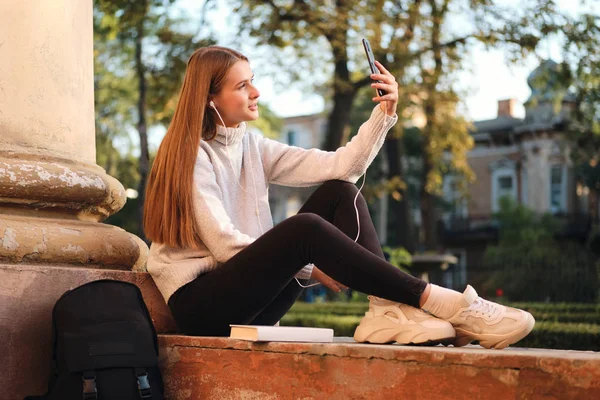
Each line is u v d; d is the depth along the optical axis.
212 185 2.90
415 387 2.21
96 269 2.94
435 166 21.89
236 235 2.80
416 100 17.48
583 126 19.39
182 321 2.83
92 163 3.29
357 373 2.32
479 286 25.00
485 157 38.47
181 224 2.85
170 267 2.87
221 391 2.61
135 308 2.68
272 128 31.14
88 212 3.21
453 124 19.09
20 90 3.02
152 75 15.98
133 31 16.12
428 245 22.19
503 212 32.62
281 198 41.94
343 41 16.47
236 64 3.03
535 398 2.02
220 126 3.04
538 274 21.69
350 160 2.97
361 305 12.97
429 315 2.56
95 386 2.43
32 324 2.73
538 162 36.75
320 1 15.88
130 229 26.61
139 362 2.54
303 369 2.43
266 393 2.50
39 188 2.95
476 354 2.12
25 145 3.02
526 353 2.09
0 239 2.78
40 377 2.73
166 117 16.33
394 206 22.62
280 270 2.65
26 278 2.73
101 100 25.47
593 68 16.31
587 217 34.44
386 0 15.68
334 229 2.60
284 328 2.55
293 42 16.73
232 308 2.73
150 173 2.98
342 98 18.28
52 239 2.92
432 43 16.72
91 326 2.54
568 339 5.63
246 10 16.03
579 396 1.95
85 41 3.33
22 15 3.05
